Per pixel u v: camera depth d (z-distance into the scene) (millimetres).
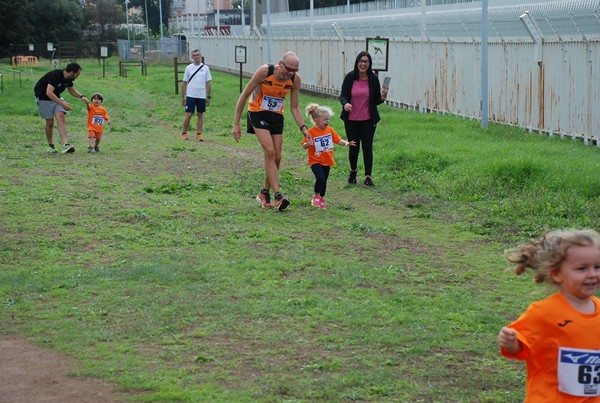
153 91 48625
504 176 17422
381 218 14844
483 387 7297
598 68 21406
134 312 9258
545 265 5059
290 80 14922
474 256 12078
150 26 168500
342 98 17734
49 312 9273
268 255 11812
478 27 28203
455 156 20109
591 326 4980
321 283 10391
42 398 6992
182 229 13492
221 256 11758
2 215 14422
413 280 10695
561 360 4988
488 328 8805
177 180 18406
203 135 27781
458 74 29719
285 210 15227
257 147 24812
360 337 8461
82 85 51406
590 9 21844
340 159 21266
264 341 8352
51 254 11820
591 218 14266
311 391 7074
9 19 94500
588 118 21984
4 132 26875
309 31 50656
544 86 24141
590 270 4949
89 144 23562
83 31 119875
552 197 15625
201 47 90750
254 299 9734
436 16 31953
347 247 12477
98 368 7617
